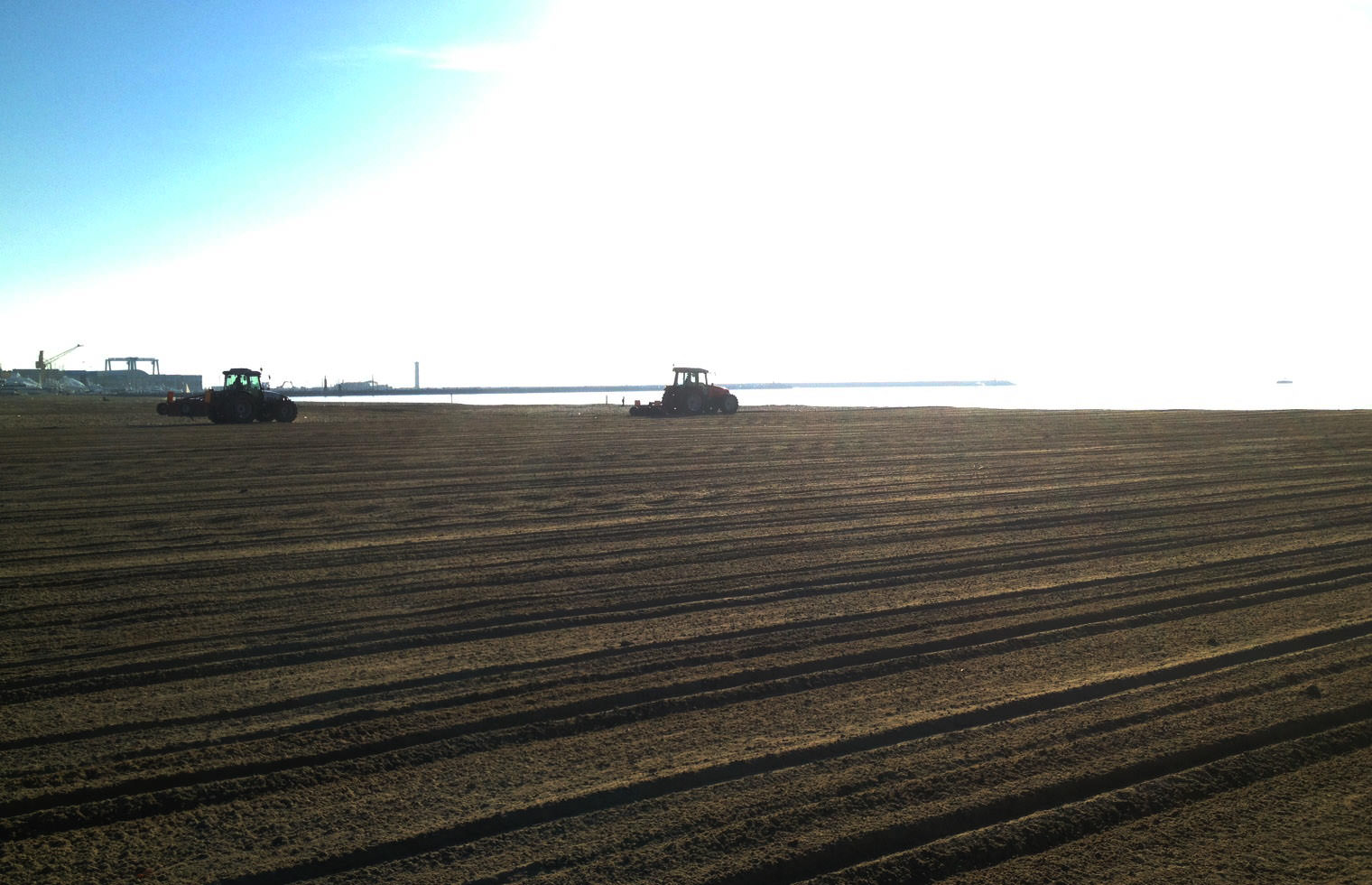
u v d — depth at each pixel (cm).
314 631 727
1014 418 3216
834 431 2709
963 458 1884
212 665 649
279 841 414
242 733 530
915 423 3028
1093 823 424
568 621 746
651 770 477
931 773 469
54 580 903
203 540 1098
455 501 1384
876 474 1639
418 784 467
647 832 418
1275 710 537
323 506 1352
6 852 408
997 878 384
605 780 467
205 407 3675
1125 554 956
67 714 561
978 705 554
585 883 380
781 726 531
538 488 1520
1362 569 869
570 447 2247
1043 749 493
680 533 1109
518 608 787
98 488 1566
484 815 435
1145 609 754
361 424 3331
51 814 439
